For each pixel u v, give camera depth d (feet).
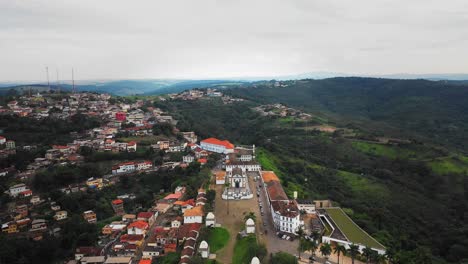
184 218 518.37
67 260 483.92
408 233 640.17
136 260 448.24
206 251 425.28
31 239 517.96
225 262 419.54
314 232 469.98
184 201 611.06
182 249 454.81
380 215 641.40
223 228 502.79
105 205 640.99
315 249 435.12
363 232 506.48
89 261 444.14
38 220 563.07
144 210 609.01
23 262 469.16
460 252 559.38
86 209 625.00
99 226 564.71
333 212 603.67
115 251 461.37
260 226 514.27
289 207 523.29
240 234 475.72
